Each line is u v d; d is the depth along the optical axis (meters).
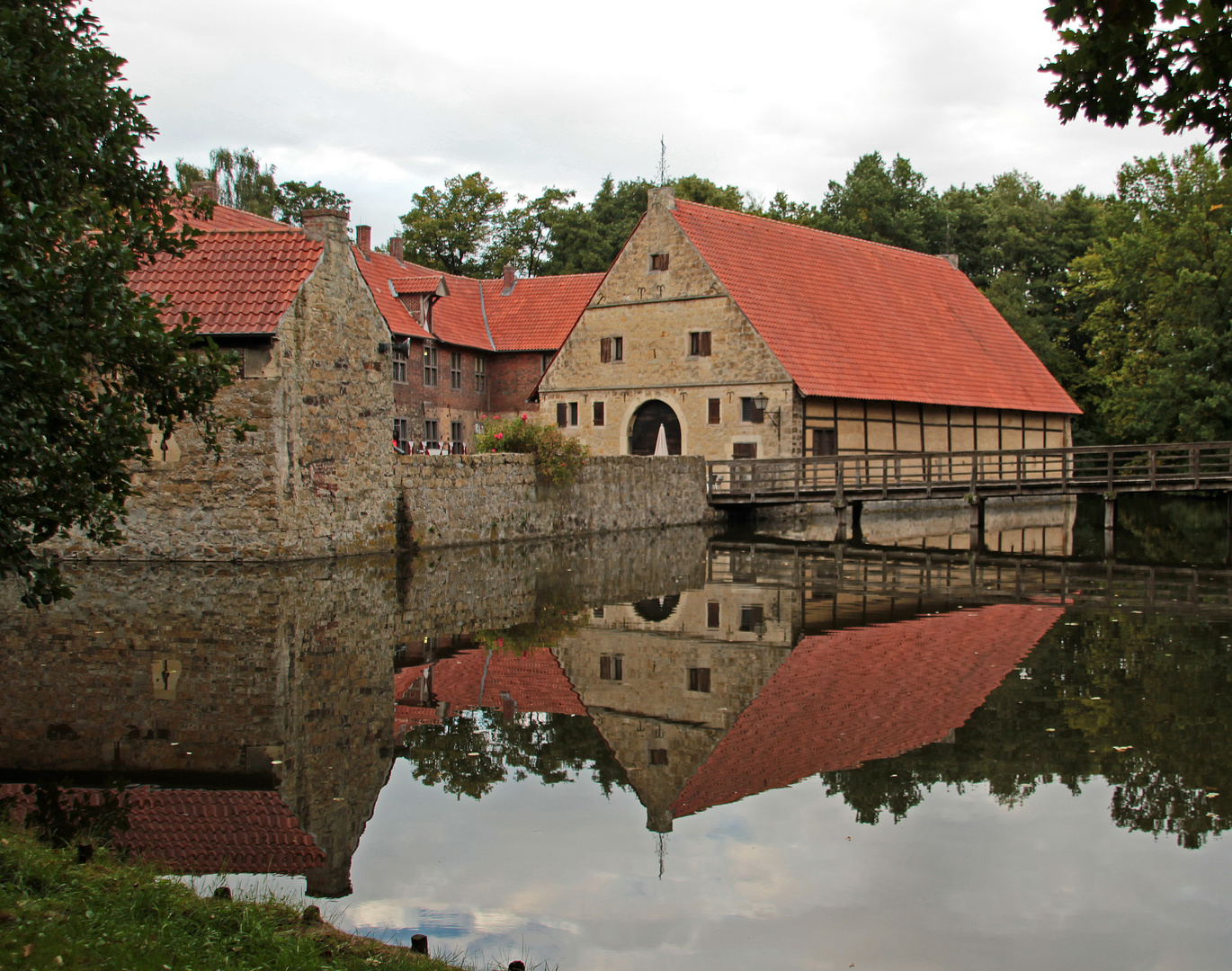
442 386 46.69
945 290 47.75
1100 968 6.22
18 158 8.13
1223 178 41.66
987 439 43.31
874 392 37.44
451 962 6.04
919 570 24.27
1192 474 29.84
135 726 10.35
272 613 15.99
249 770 9.27
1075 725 11.00
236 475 20.72
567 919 6.79
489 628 16.19
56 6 8.52
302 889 6.99
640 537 31.17
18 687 11.56
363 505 23.06
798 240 43.19
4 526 7.36
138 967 5.04
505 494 27.81
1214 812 8.65
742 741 10.55
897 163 66.00
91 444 7.56
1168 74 7.12
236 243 21.97
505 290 53.09
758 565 25.16
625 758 10.04
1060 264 60.97
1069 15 7.02
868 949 6.45
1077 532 34.97
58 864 6.22
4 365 6.76
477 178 66.38
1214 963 6.28
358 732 10.49
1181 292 42.00
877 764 9.86
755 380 36.53
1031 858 7.79
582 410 40.72
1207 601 19.25
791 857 7.82
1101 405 49.50
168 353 7.64
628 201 66.25
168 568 19.97
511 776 9.49
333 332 22.11
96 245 7.71
